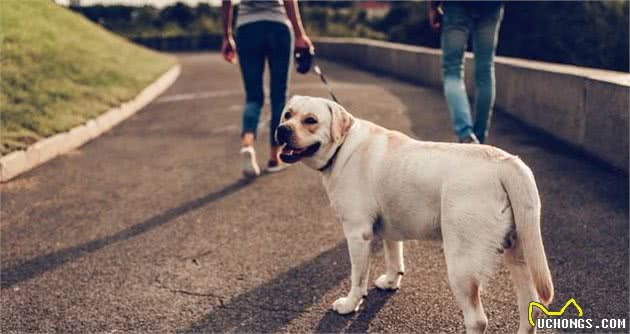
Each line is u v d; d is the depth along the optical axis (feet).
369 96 28.58
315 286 9.77
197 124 24.41
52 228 13.05
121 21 90.02
